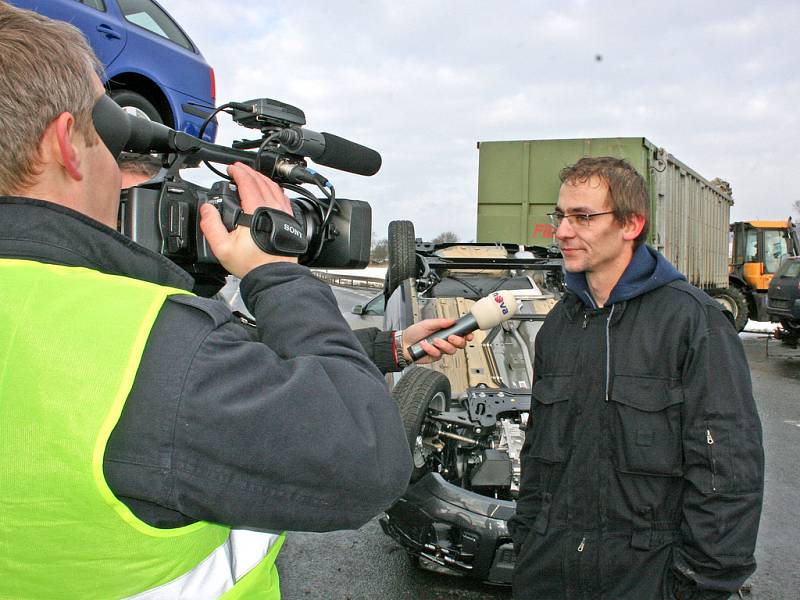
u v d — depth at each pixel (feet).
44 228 2.71
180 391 2.54
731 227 51.21
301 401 2.71
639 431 5.50
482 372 14.24
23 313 2.52
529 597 5.96
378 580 11.44
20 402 2.44
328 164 4.69
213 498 2.59
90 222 2.82
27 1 11.90
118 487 2.51
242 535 3.24
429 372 11.41
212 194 3.70
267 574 3.34
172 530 2.62
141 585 2.64
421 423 10.57
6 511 2.43
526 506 6.36
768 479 16.56
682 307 5.58
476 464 11.84
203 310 2.74
